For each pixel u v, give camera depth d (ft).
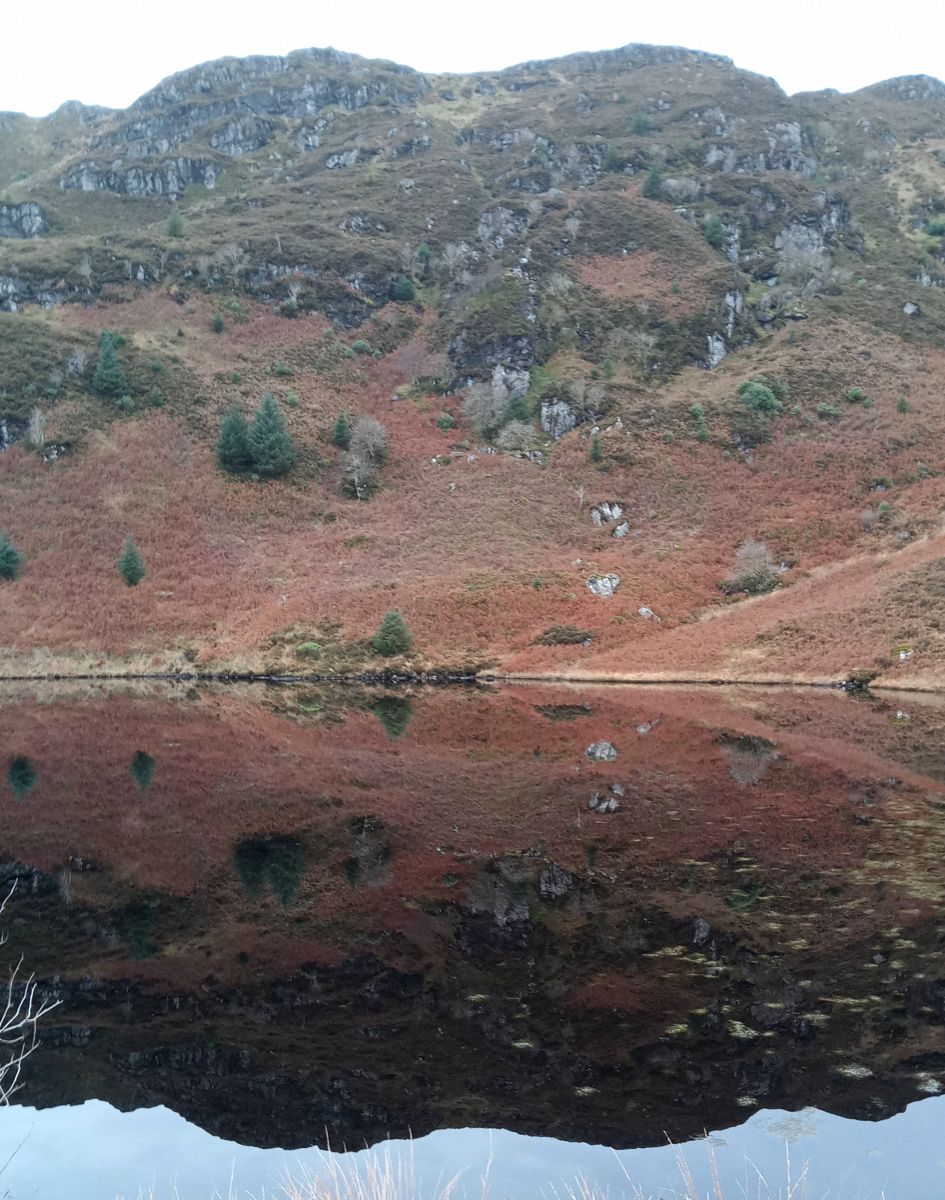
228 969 48.85
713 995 43.09
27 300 328.49
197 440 275.18
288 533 251.39
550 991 44.75
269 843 73.15
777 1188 28.60
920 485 243.40
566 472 268.62
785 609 204.95
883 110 506.07
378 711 151.02
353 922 55.42
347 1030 41.68
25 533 236.63
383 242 387.34
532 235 365.20
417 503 263.70
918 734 119.75
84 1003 45.06
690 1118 33.14
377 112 523.70
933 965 44.78
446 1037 40.68
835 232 385.09
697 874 61.67
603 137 460.96
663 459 266.36
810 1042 38.19
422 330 347.15
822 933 49.73
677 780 92.73
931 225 395.14
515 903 57.67
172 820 80.53
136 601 221.46
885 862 62.49
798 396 288.30
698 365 313.94
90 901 60.08
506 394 298.97
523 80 570.05
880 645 179.01
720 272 339.77
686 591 219.20
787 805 80.94
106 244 359.46
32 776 99.35
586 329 323.57
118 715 146.82
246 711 151.43
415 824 78.07
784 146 440.86
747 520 242.17
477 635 209.46
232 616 218.79
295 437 282.97
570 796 86.99
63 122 598.75
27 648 207.31
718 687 175.63
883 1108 33.17
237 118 509.35
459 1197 28.66
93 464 258.78
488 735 124.88
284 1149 32.50
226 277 351.05
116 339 298.97
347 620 214.28
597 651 201.36
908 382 295.48
